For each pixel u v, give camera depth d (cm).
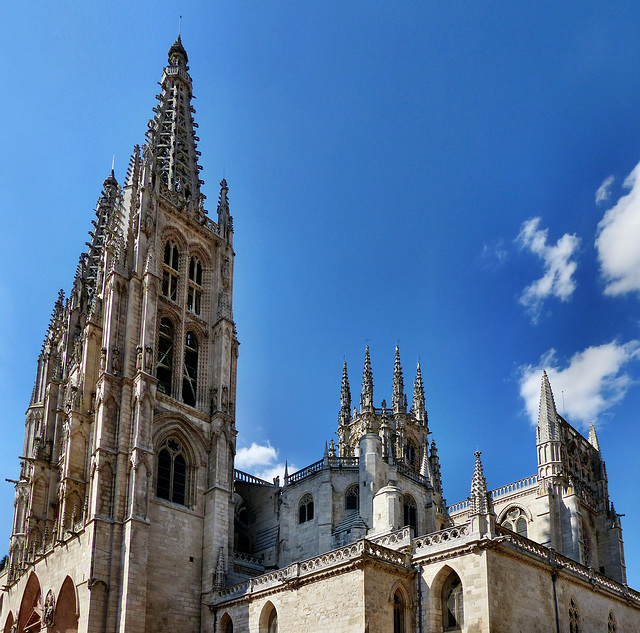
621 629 6450
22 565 8138
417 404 13088
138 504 6769
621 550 8969
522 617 5103
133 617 6303
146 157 8756
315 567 5622
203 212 9306
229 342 8650
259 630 6012
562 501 8638
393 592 5241
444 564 5228
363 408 12456
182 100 10406
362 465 8550
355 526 7794
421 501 9481
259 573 7619
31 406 10600
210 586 7031
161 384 8219
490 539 5006
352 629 5025
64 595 6869
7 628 8162
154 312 7806
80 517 7525
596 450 9925
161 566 6900
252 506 9544
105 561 6506
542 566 5559
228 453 7919
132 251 8144
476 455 5462
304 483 8838
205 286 8994
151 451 7094
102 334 8281
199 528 7431
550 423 9119
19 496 9488
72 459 7738
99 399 7238
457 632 5031
